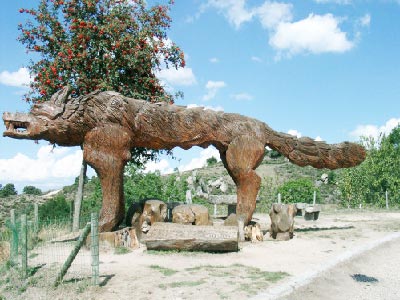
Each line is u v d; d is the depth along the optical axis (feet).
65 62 37.73
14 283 22.02
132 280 21.68
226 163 36.86
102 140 31.32
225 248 29.12
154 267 24.59
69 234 36.50
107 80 38.65
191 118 33.88
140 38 39.27
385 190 81.97
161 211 33.68
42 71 38.70
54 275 22.74
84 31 37.91
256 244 32.96
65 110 30.66
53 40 38.63
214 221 42.16
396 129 100.27
